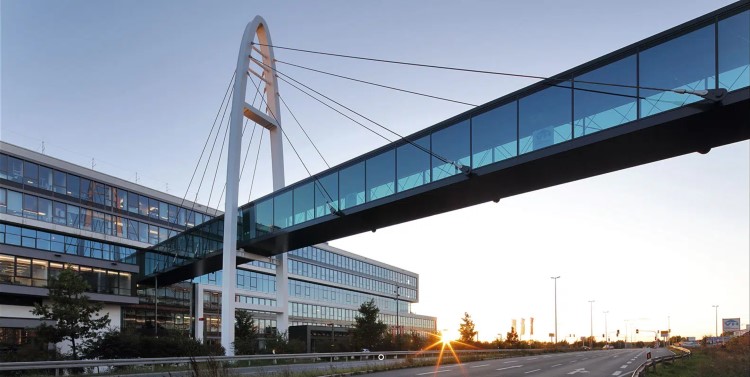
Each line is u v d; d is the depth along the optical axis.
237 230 41.91
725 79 18.36
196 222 76.50
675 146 21.61
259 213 40.06
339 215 32.38
